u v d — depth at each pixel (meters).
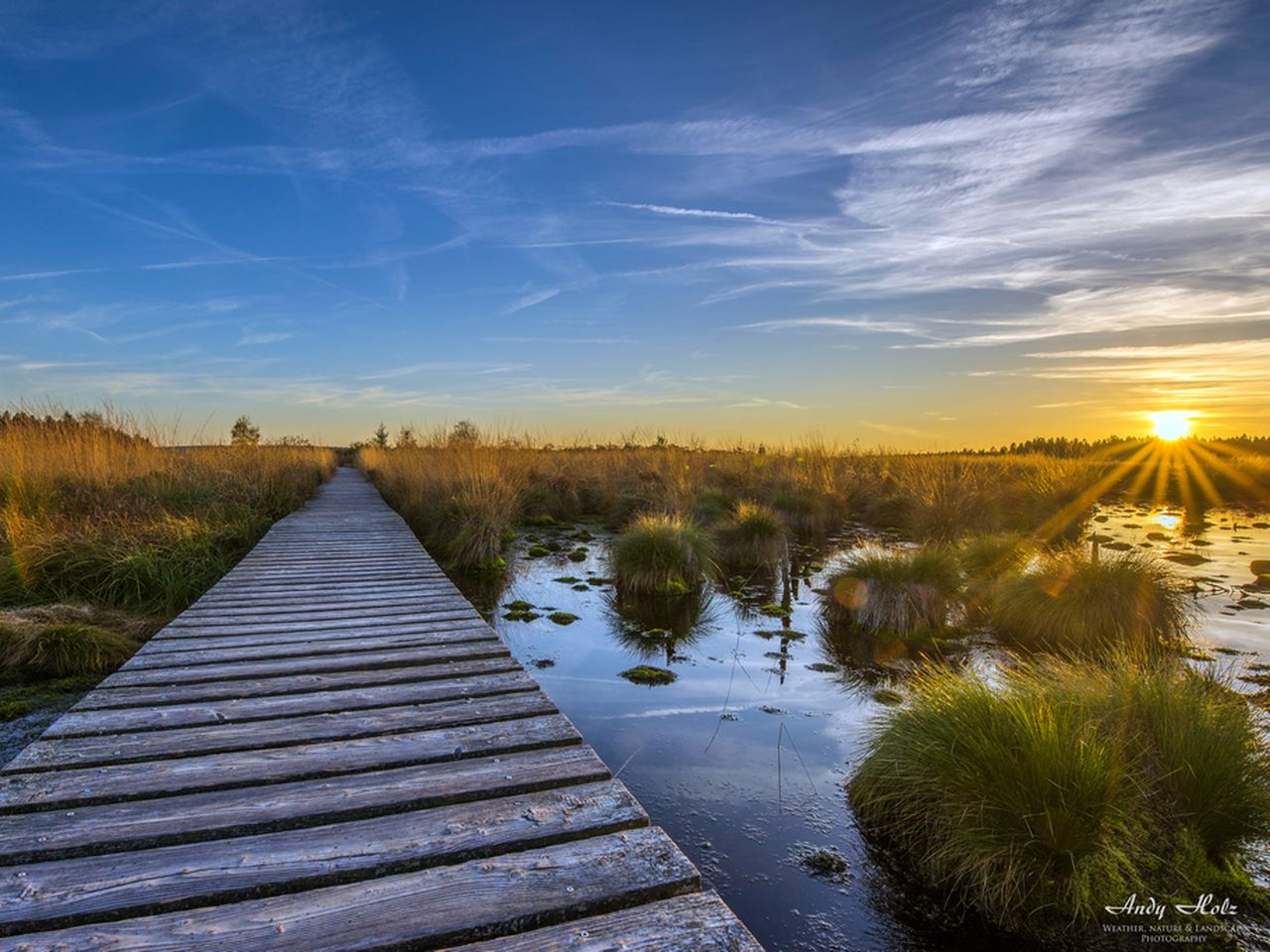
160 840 2.60
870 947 3.02
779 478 19.17
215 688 4.30
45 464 11.74
